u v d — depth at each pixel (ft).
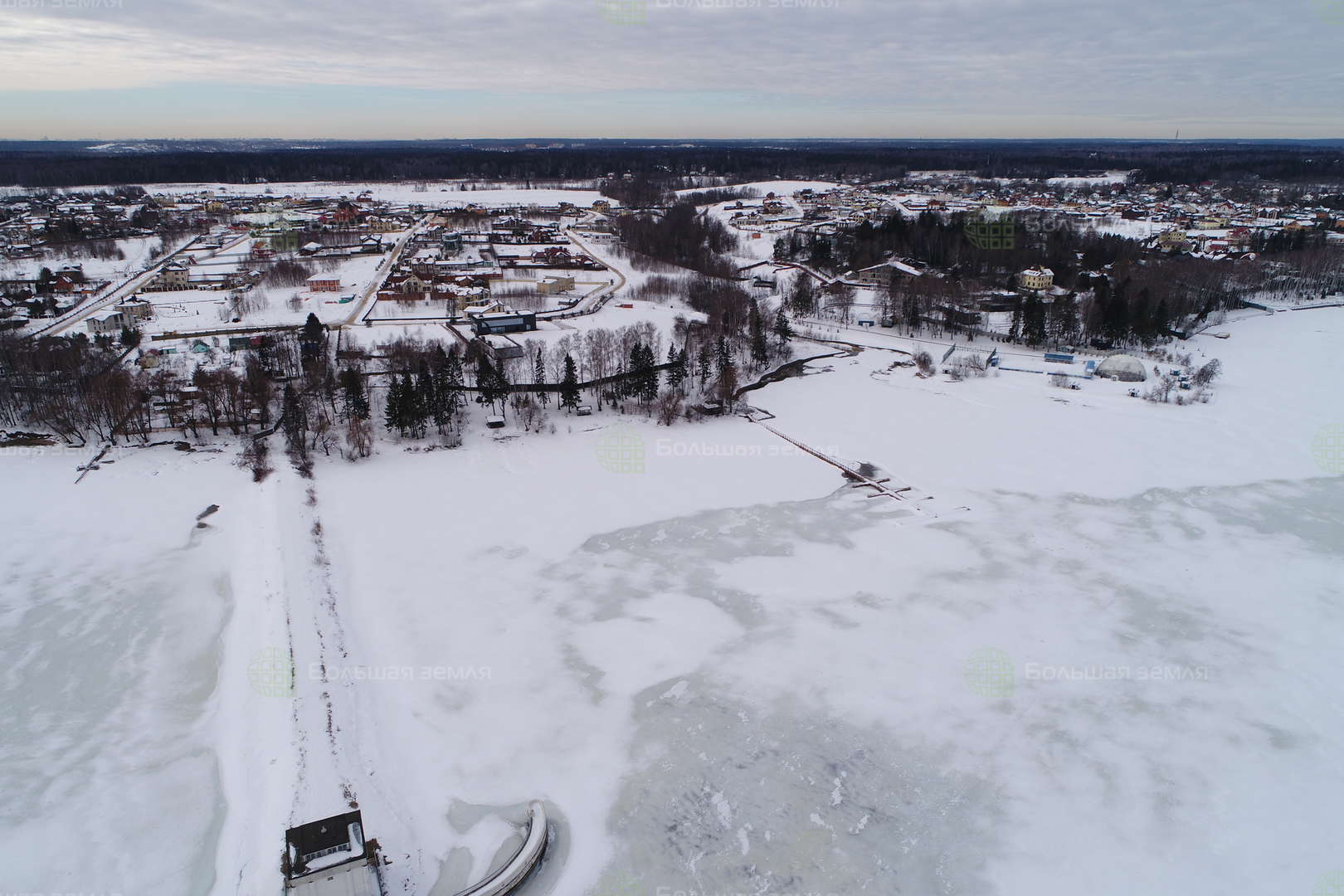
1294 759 173.37
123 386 337.11
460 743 173.58
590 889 141.28
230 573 236.63
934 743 176.24
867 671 198.39
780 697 189.26
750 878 144.15
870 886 143.13
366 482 296.51
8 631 207.62
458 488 294.46
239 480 294.25
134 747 171.53
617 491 295.07
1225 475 311.88
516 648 204.95
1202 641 211.61
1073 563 248.32
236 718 179.01
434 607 221.05
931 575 241.35
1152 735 179.52
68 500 275.18
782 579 238.48
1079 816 158.81
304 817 149.48
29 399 345.10
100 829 151.02
